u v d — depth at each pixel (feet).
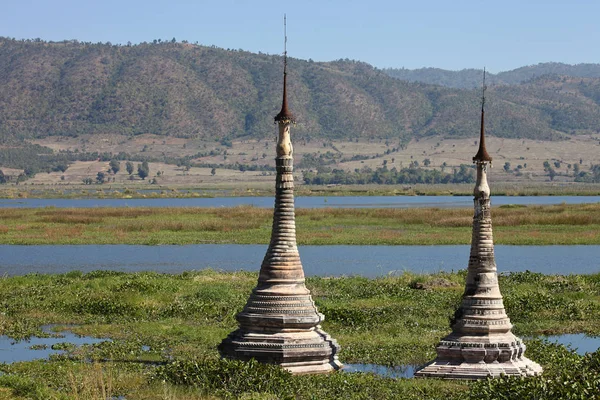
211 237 271.90
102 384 77.25
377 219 342.85
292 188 87.10
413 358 97.50
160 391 79.66
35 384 82.28
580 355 95.91
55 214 365.20
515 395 73.72
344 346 103.91
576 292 145.69
